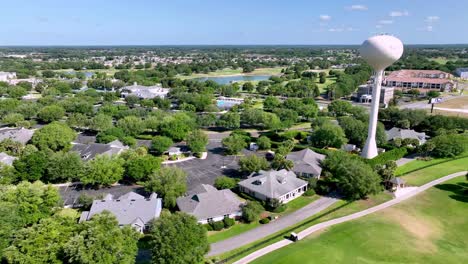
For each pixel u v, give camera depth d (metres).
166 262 46.91
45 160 82.06
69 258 45.75
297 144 116.75
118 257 47.34
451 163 99.81
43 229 49.16
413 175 90.94
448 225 67.00
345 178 78.19
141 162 83.00
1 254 47.00
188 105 166.38
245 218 68.12
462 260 55.81
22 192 61.28
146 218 63.91
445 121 127.56
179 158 101.56
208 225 65.75
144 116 143.50
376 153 99.81
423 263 54.69
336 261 54.44
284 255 55.62
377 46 87.44
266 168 89.50
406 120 132.38
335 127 110.81
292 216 70.25
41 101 159.50
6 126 134.00
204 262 53.91
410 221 67.81
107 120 126.00
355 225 65.75
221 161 100.81
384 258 55.72
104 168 79.44
